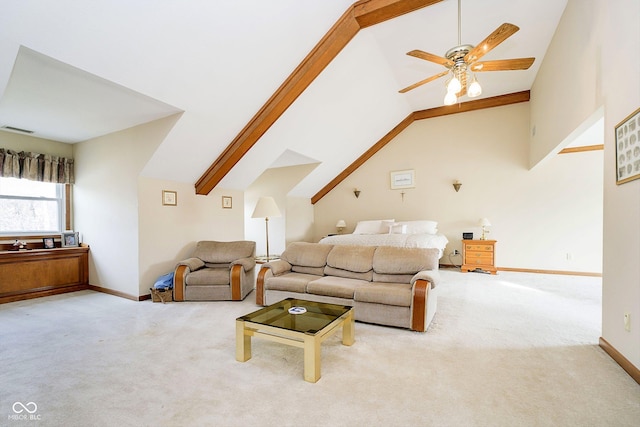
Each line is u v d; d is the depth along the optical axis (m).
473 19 3.46
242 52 3.09
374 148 6.91
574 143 5.09
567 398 1.78
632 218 1.98
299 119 4.59
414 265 3.21
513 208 5.75
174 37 2.63
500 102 5.73
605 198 2.37
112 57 2.57
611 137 2.25
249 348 2.31
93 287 4.63
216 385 1.95
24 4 1.98
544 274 5.45
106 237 4.42
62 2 2.06
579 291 4.25
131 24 2.38
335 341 2.62
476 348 2.47
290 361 2.28
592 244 5.21
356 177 7.29
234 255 4.33
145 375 2.08
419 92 5.43
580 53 2.87
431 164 6.46
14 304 3.84
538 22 3.55
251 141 4.26
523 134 5.66
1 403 1.78
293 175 6.80
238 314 3.38
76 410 1.71
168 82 3.03
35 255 4.15
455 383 1.95
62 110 3.49
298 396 1.83
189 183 4.66
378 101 5.32
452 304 3.69
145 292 4.07
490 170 5.94
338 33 3.35
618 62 2.13
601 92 2.41
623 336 2.11
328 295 3.19
